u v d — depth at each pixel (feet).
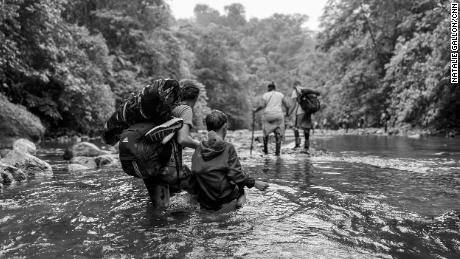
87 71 53.11
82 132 52.95
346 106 106.42
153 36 90.12
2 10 33.17
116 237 8.05
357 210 10.16
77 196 12.01
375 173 16.63
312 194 12.16
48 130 47.34
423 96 57.67
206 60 148.77
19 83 43.27
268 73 283.79
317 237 8.00
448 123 54.95
